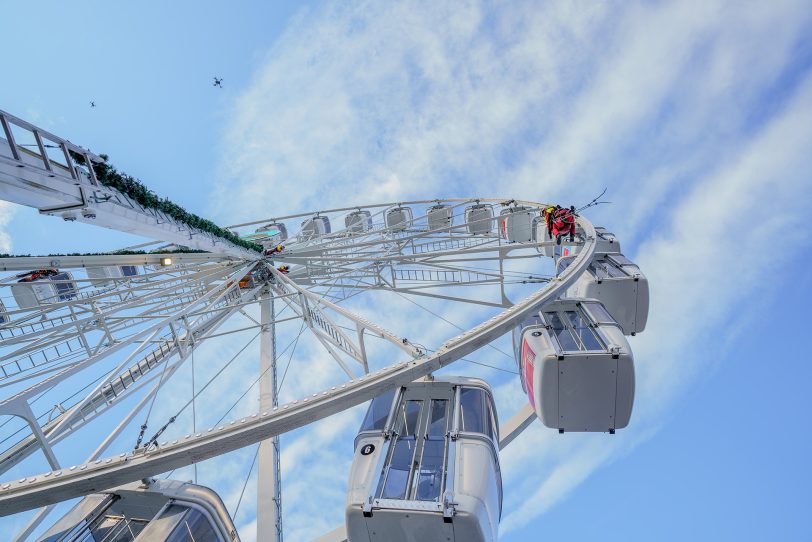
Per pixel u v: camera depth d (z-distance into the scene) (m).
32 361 11.38
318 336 14.21
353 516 6.68
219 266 19.95
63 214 8.72
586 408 9.30
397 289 17.11
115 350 10.67
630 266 14.13
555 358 9.04
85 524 6.89
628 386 9.06
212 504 7.02
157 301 14.88
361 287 17.25
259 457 11.36
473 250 16.66
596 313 10.34
